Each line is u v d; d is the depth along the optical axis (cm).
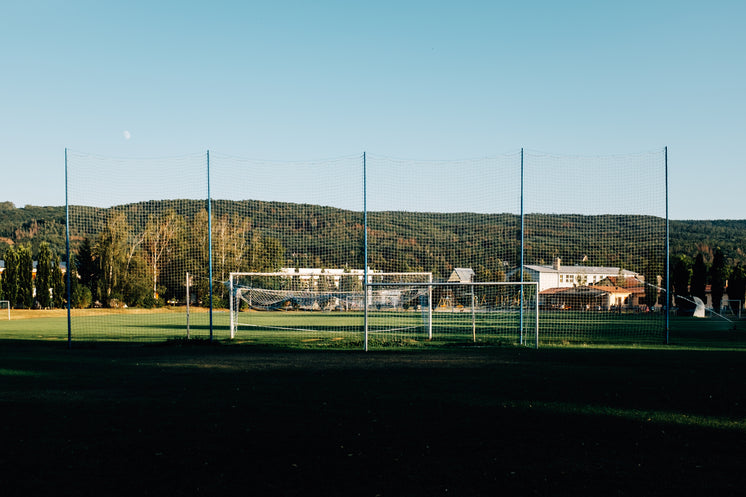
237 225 4078
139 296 4397
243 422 665
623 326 2675
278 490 437
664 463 505
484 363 1270
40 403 792
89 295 4747
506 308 2611
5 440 588
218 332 2473
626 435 603
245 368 1199
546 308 4338
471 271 3234
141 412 725
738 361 1291
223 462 509
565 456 525
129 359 1399
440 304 3703
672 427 639
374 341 1873
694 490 438
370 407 751
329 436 598
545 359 1347
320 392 877
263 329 2659
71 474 477
